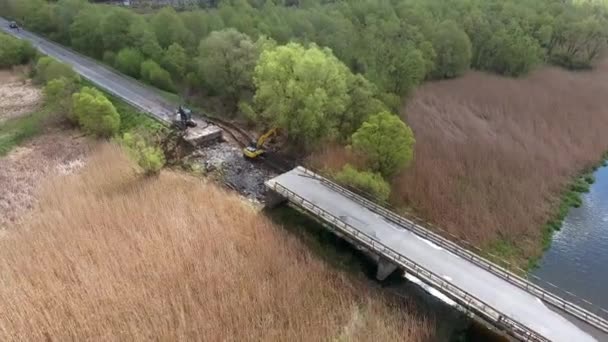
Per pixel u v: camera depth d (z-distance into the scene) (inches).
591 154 2832.2
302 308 1496.1
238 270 1615.4
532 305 1381.6
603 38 4207.7
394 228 1701.5
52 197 2022.6
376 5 4175.7
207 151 2420.0
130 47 3346.5
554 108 3326.8
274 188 1919.3
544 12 4480.8
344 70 2445.9
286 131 2461.9
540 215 2230.6
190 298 1489.9
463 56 3735.2
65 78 2815.0
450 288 1428.4
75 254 1656.0
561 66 4333.2
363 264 1739.7
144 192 2016.5
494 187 2340.1
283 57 2367.1
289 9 4178.2
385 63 3088.1
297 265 1658.5
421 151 2536.9
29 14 4008.4
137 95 2886.3
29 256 1659.7
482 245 2015.3
